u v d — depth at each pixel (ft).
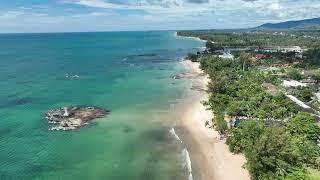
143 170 180.04
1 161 189.16
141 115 270.87
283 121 235.61
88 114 269.44
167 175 174.29
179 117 265.13
